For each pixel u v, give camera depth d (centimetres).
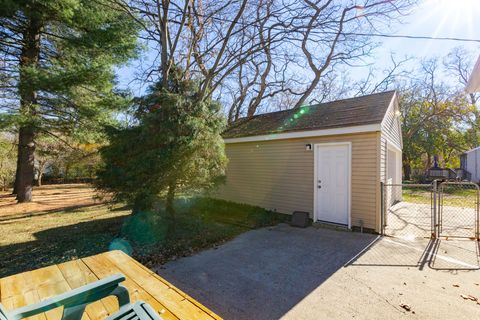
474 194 1228
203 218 695
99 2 728
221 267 388
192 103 555
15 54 891
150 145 520
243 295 306
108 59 912
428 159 2356
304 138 686
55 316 152
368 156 568
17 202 977
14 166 1597
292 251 455
